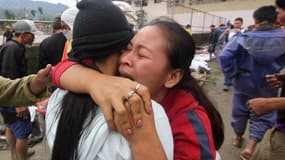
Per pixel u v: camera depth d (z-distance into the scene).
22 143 3.26
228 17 32.12
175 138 0.90
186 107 0.97
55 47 3.58
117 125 0.74
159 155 0.76
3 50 3.15
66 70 0.91
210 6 33.81
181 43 0.94
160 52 0.91
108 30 0.84
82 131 0.81
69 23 3.39
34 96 1.43
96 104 0.83
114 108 0.73
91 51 0.85
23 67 3.25
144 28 0.96
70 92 0.90
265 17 3.23
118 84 0.78
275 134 1.91
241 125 3.70
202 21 27.41
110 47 0.85
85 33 0.84
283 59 3.21
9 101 1.51
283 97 1.85
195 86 1.10
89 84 0.82
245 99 3.53
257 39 3.21
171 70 0.95
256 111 1.85
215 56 13.43
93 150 0.78
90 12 0.84
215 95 6.72
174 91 1.02
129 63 0.90
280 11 2.31
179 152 0.87
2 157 3.62
